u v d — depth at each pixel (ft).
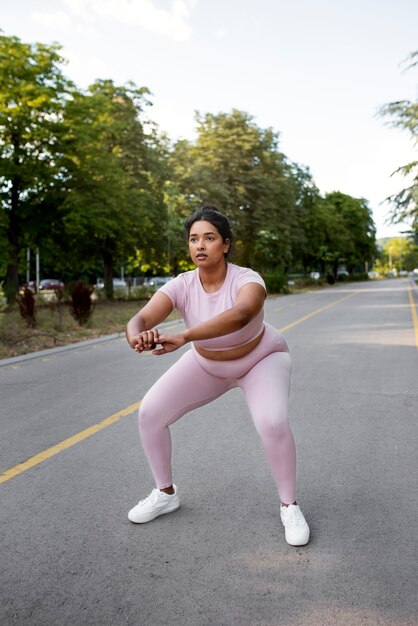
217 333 8.41
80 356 34.06
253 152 131.34
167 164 107.76
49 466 13.99
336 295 121.08
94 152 78.89
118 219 85.46
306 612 7.68
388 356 31.96
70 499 11.83
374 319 56.49
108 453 14.99
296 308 76.48
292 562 9.05
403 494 12.00
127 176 92.17
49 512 11.16
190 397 10.37
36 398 22.08
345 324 51.34
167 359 32.30
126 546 9.65
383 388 23.25
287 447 9.68
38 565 9.02
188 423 18.03
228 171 128.98
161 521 10.68
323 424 17.88
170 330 51.44
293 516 9.82
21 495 12.10
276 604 7.88
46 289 165.07
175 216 100.32
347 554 9.32
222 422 18.10
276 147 137.49
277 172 139.33
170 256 104.68
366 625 7.38
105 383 25.04
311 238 182.60
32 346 37.32
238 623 7.45
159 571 8.80
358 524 10.51
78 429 17.43
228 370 9.88
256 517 10.82
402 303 85.10
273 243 135.85
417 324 50.31
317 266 231.50
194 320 9.57
